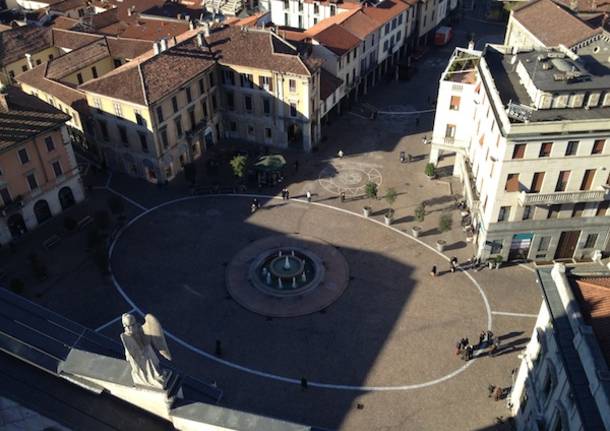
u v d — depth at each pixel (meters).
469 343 53.62
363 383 50.09
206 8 117.75
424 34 117.12
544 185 57.41
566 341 34.69
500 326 55.44
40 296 59.88
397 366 51.56
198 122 82.44
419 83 104.62
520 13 95.50
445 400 48.47
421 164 81.25
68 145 70.75
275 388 49.81
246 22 99.88
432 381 50.12
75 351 28.64
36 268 61.31
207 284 61.34
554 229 60.75
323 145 86.19
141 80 72.94
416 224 69.56
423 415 47.22
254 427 25.39
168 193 76.56
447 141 74.94
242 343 54.28
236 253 65.69
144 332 25.25
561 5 96.44
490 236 61.00
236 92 83.88
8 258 65.44
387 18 98.94
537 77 59.16
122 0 123.88
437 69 109.94
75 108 80.12
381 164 81.50
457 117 72.69
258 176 77.56
